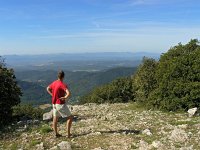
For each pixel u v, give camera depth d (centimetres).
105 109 2716
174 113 2297
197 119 1952
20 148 1509
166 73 2553
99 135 1616
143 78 2920
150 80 2883
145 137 1548
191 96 2336
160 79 2675
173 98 2423
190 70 2470
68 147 1433
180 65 2512
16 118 2408
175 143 1410
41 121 2134
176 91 2408
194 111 2142
